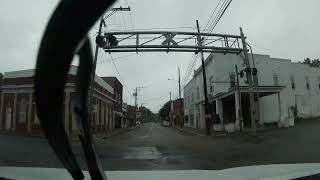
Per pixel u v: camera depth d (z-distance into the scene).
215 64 44.09
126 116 92.50
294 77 47.06
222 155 15.38
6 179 2.98
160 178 3.27
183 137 32.62
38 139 25.42
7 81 39.78
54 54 1.68
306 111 47.50
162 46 21.28
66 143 1.80
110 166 11.31
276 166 4.17
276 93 40.03
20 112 38.44
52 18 1.63
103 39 20.83
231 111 45.72
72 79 1.84
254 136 24.23
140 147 20.17
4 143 20.80
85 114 1.87
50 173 3.40
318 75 49.78
